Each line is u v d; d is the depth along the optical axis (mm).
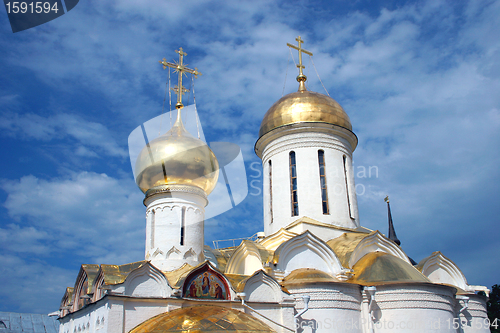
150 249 21875
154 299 17125
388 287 20703
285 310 19219
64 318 22281
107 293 16391
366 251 23641
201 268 18703
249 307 18422
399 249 23969
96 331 17172
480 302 25047
